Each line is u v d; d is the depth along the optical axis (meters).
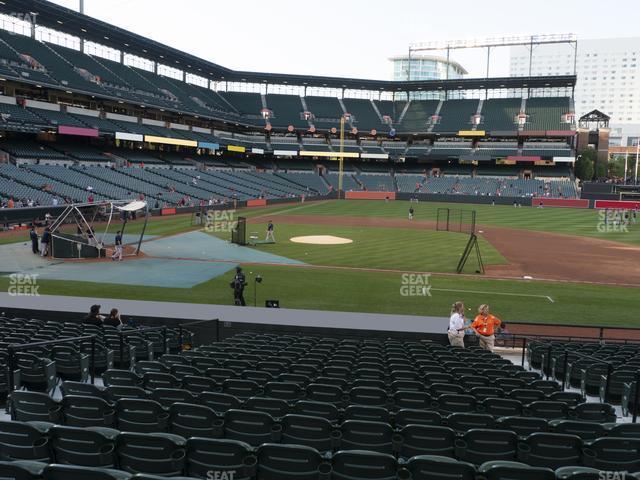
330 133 100.75
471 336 16.31
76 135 65.06
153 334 14.59
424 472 5.25
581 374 11.87
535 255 37.19
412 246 39.78
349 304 23.00
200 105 88.19
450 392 9.18
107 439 5.75
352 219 59.44
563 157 88.75
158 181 66.94
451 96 117.94
